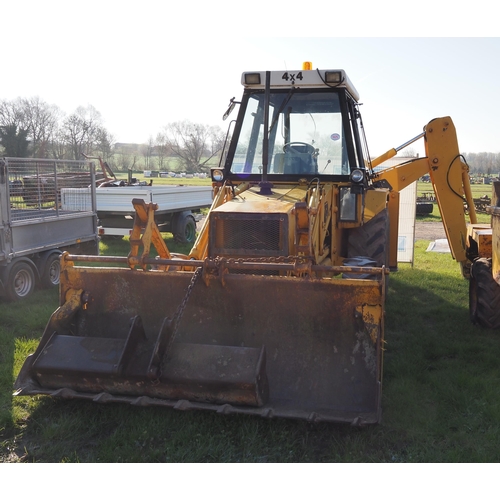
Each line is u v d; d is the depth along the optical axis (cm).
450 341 587
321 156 583
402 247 1054
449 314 695
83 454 364
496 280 534
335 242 600
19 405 429
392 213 787
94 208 966
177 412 407
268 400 396
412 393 445
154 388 390
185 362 388
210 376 378
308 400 396
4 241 739
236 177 591
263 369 386
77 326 457
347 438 375
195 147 6962
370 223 644
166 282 442
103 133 6219
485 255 647
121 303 452
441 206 727
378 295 397
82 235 933
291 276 457
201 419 398
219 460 354
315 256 502
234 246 465
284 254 455
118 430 389
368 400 387
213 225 467
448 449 367
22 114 5659
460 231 729
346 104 580
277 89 590
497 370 502
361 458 355
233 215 463
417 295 813
